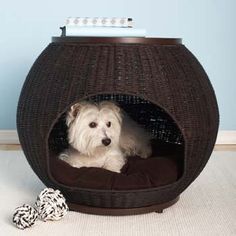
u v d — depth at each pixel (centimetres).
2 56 310
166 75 176
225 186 227
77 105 208
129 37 180
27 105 188
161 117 246
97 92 170
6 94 315
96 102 219
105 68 172
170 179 186
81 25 192
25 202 202
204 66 316
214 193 216
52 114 177
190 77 183
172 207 198
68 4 305
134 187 180
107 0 304
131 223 179
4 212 190
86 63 175
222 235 169
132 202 183
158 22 308
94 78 172
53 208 178
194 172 190
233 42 313
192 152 182
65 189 185
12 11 305
